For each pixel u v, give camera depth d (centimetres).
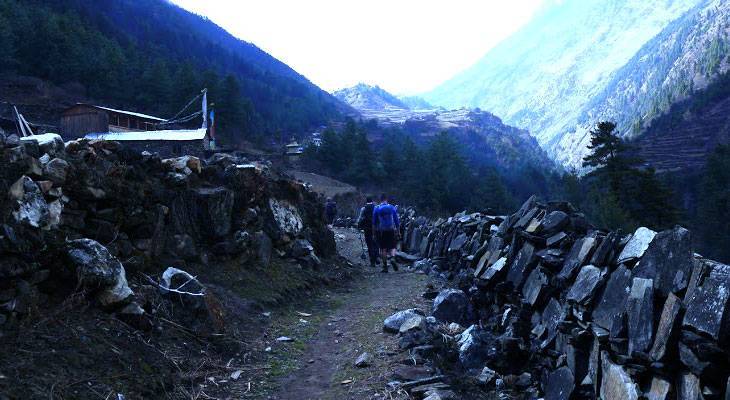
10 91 7562
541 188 13075
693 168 16638
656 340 276
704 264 260
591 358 353
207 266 638
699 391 240
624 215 3441
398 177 10006
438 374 428
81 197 447
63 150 445
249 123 12244
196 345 445
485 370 442
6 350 299
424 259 1176
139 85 10119
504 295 569
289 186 959
